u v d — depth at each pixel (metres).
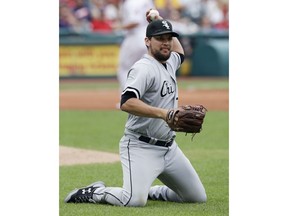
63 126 49.03
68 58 89.94
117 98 69.81
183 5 95.44
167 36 23.88
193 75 90.25
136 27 51.28
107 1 95.00
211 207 24.38
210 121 50.97
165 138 24.25
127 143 24.38
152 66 23.97
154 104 24.25
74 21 93.62
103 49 90.06
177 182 24.84
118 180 29.95
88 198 24.83
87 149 38.41
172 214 22.95
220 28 97.19
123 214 22.84
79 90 78.56
